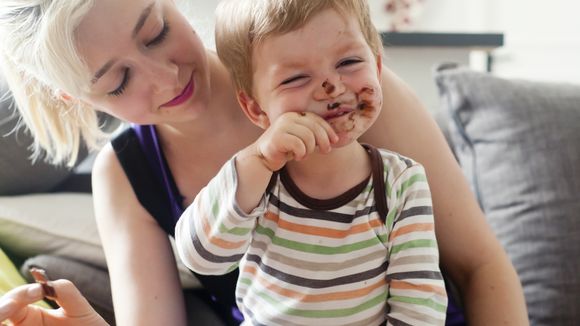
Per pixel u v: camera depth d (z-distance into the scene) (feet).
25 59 2.52
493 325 2.62
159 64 2.40
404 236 2.19
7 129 4.04
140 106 2.50
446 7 8.65
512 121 3.73
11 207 3.89
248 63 2.20
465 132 3.95
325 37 2.00
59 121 3.12
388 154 2.33
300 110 2.06
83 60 2.31
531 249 3.50
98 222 3.14
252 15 2.13
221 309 3.33
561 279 3.38
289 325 2.24
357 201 2.19
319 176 2.19
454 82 4.00
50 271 3.51
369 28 2.24
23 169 4.17
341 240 2.17
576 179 3.52
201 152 2.92
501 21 8.80
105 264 3.60
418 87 6.17
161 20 2.39
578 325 3.33
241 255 2.19
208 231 2.11
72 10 2.20
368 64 2.07
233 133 2.87
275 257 2.24
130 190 3.09
